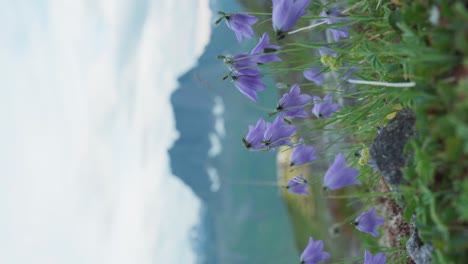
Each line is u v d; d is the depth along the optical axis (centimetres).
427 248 44
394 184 46
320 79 59
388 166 46
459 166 38
